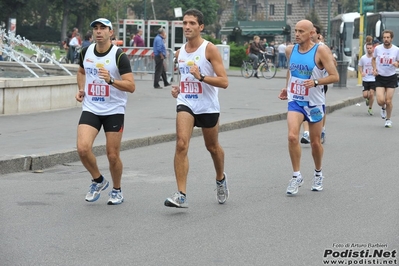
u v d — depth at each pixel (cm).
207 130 1086
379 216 1044
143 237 920
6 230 953
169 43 5459
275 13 12688
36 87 2309
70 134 1827
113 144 1100
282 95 1248
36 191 1232
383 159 1603
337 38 7306
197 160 1589
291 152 1195
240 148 1784
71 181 1337
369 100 2670
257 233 943
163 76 3528
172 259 820
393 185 1295
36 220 1012
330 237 923
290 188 1201
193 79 1066
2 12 9144
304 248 870
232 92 3369
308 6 12344
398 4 9312
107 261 811
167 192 1229
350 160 1590
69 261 810
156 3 11475
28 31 10531
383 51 2242
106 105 1095
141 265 796
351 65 6650
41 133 1834
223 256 834
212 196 1192
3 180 1341
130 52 4106
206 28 12362
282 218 1030
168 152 1717
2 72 3331
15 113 2231
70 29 11450
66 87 2462
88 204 1125
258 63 4791
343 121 2464
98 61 1088
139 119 2202
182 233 941
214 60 1065
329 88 3956
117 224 991
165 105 2639
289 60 1212
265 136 2036
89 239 909
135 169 1473
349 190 1248
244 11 12938
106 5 10119
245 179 1355
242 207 1105
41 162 1477
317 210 1085
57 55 6053
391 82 2258
